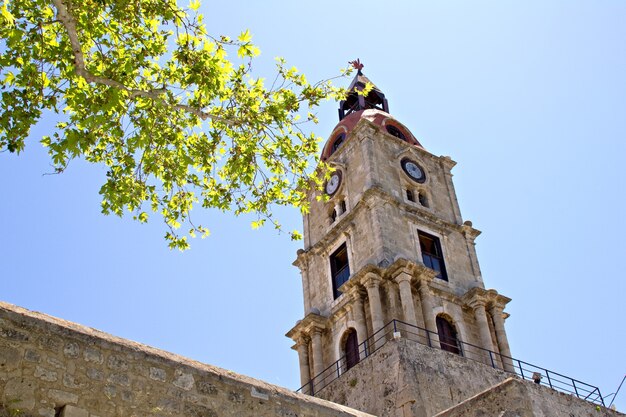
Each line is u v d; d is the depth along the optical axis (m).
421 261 47.03
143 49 20.86
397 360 32.47
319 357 45.22
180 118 22.33
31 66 19.27
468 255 50.50
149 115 21.30
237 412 16.38
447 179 55.66
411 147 54.94
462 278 48.47
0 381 13.48
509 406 19.44
